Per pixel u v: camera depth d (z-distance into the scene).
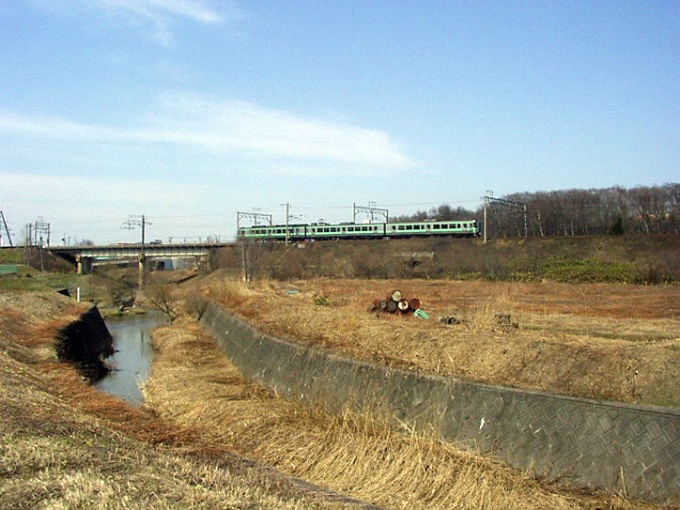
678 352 14.00
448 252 66.94
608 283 39.03
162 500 8.58
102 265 111.75
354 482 12.92
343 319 24.81
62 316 40.66
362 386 17.47
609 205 85.19
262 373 24.30
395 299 26.38
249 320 32.12
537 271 43.69
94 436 12.59
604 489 11.28
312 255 77.25
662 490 10.57
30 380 19.48
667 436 10.92
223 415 18.28
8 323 32.28
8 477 9.05
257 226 91.69
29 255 90.69
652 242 61.03
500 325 20.25
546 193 91.56
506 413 13.46
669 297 29.98
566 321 21.80
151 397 22.73
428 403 15.26
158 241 98.50
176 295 69.31
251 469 12.87
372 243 79.88
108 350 39.09
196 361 30.55
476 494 11.34
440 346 18.42
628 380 13.66
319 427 15.89
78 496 8.30
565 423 12.37
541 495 11.20
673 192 78.62
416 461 12.77
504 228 88.06
